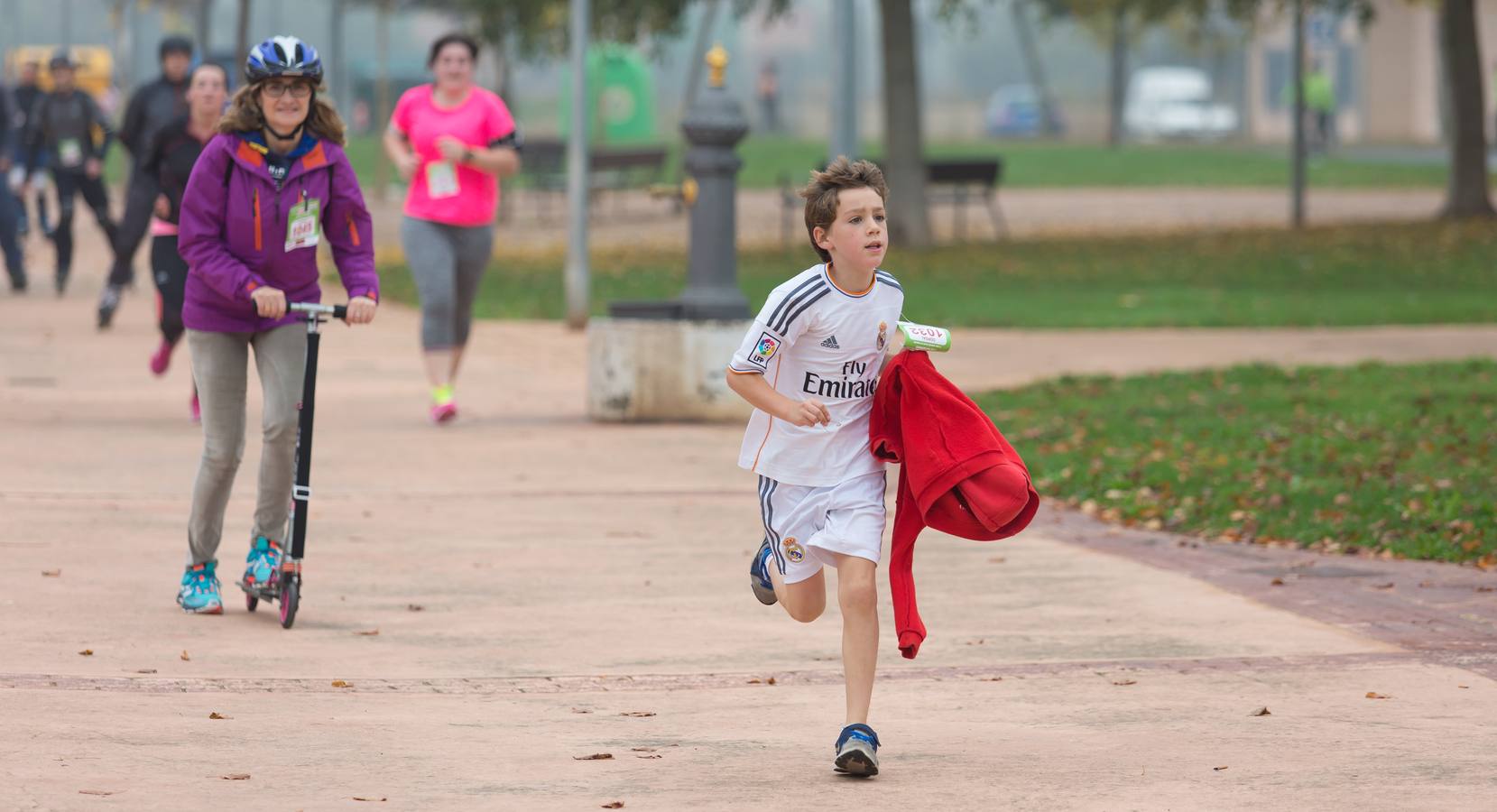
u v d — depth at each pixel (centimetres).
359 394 4816
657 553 2942
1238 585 2684
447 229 4309
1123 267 8644
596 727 1927
